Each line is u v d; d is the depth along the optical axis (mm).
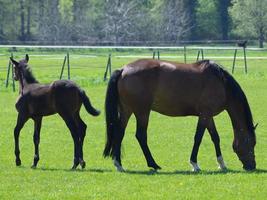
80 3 106812
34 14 107812
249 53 74125
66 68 51594
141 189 13328
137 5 106562
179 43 94188
